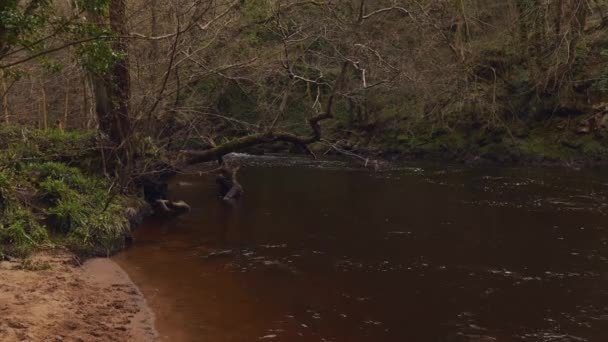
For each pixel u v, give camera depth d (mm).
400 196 16750
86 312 7250
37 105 26750
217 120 21125
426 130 28672
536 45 25328
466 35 26734
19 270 8727
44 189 11094
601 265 9516
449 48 25500
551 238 11344
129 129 12531
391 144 29438
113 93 12969
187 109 14250
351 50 14445
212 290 8484
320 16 16359
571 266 9484
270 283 8812
